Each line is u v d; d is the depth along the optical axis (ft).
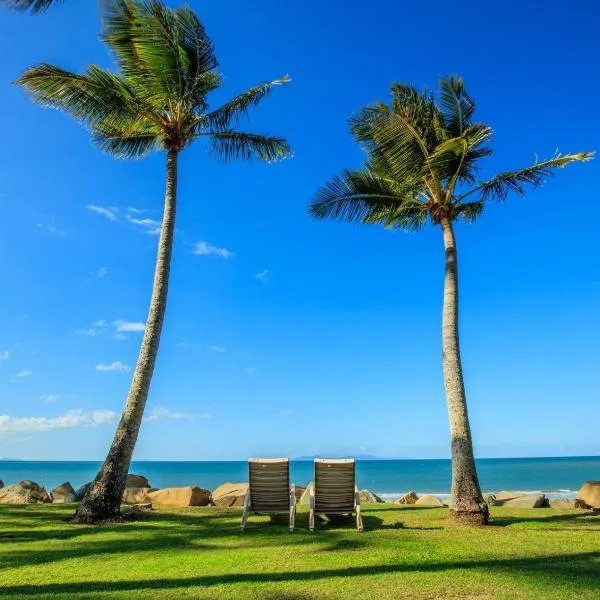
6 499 49.55
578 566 20.38
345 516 36.65
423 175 39.73
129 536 27.99
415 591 16.76
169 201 41.14
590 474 255.09
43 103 38.22
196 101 42.01
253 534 28.78
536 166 38.83
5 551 23.89
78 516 33.19
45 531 29.50
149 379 37.14
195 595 16.37
